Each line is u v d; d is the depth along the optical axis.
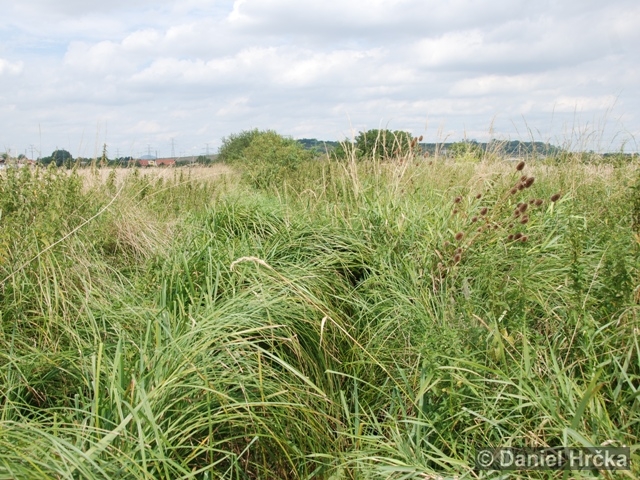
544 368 2.81
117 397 2.33
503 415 2.64
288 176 8.66
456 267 3.60
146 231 5.28
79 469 1.93
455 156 6.63
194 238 4.71
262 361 3.16
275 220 5.38
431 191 5.48
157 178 7.86
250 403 2.51
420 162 6.20
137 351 2.93
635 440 2.28
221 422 2.63
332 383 3.25
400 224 4.45
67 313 3.55
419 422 2.59
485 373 2.76
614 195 4.51
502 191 4.71
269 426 2.68
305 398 2.95
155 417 2.37
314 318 3.53
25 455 1.93
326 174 6.68
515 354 2.87
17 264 3.66
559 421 2.30
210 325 3.07
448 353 2.83
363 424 2.94
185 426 2.55
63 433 2.36
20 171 4.66
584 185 5.32
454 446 2.48
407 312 3.44
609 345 2.79
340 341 3.59
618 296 2.84
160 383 2.56
